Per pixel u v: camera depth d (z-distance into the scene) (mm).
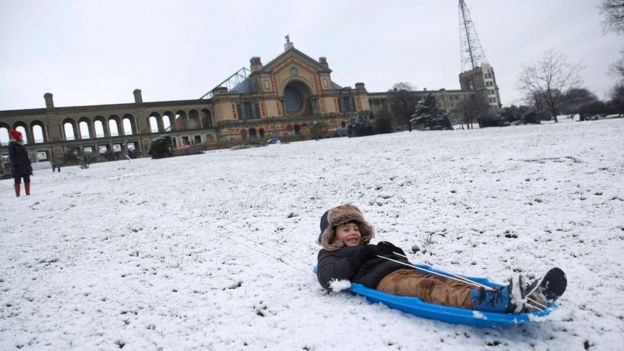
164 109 68500
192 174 15555
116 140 64125
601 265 3922
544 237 4883
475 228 5547
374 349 2838
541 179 8000
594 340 2715
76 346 3340
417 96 66375
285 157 19156
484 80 107750
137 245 6227
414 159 13242
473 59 118688
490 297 2754
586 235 4777
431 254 4758
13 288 4844
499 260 4371
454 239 5215
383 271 3529
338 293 3826
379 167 12164
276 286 4176
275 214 7566
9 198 13375
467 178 8977
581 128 19578
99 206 10109
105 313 3916
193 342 3199
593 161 9242
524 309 2652
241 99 71000
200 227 7062
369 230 4086
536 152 11719
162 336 3363
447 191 7980
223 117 69438
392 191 8562
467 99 89188
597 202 6066
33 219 9172
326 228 3938
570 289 3498
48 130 60156
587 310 3131
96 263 5531
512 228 5355
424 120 49844
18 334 3635
